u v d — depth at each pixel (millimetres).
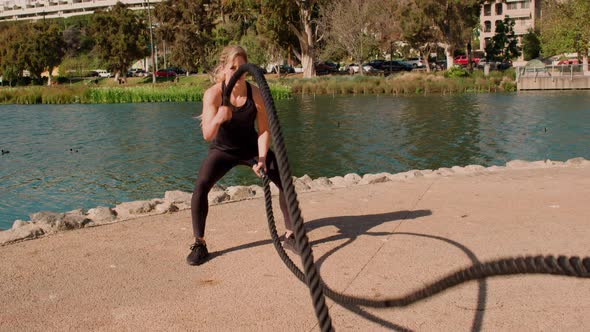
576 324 3648
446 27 63469
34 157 19625
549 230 5594
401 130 26031
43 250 5387
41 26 94500
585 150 19469
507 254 4898
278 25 63531
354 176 8945
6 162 18609
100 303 4160
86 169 17109
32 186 14562
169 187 14430
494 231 5617
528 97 44938
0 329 3760
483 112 33719
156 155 19766
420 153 19672
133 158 19125
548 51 64062
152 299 4219
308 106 41562
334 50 67125
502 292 4176
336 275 4590
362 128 27078
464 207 6645
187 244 5504
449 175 9062
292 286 4387
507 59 85312
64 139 24688
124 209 6875
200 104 47438
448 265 4703
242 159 5047
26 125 31172
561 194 7180
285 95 51875
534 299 4039
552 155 18766
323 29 67188
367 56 66125
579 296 4059
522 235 5457
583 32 57781
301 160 18672
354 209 6727
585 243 5148
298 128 27531
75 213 6625
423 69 79625
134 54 87812
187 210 6887
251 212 6680
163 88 54750
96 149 21469
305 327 3721
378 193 7621
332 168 17281
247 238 5637
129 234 5879
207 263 4961
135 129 28281
